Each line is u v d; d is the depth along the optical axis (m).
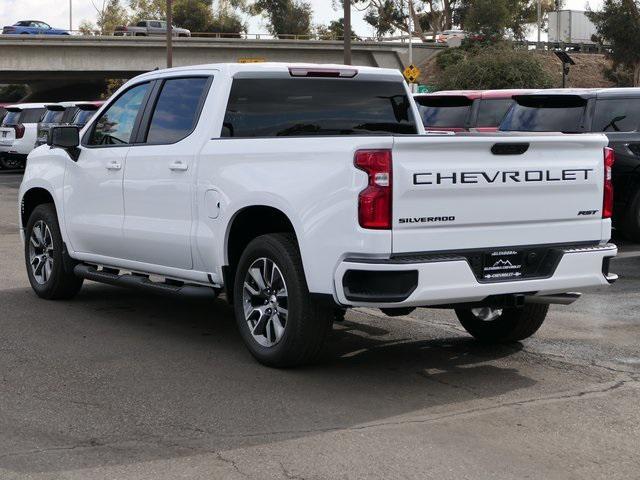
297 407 5.38
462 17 94.69
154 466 4.44
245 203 6.20
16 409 5.33
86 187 7.91
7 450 4.66
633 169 12.27
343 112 7.12
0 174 29.81
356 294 5.50
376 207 5.41
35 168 8.73
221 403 5.45
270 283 6.18
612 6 57.50
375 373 6.15
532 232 5.91
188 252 6.83
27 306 8.40
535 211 5.91
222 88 6.73
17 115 29.58
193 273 6.90
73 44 58.56
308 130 6.98
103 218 7.71
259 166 6.16
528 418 5.19
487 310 6.85
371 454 4.60
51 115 25.02
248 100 6.79
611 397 5.62
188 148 6.79
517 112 12.91
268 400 5.51
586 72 64.75
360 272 5.49
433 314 8.21
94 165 7.80
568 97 12.44
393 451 4.64
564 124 12.42
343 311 6.28
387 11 95.88
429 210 5.53
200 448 4.68
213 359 6.50
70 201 8.13
